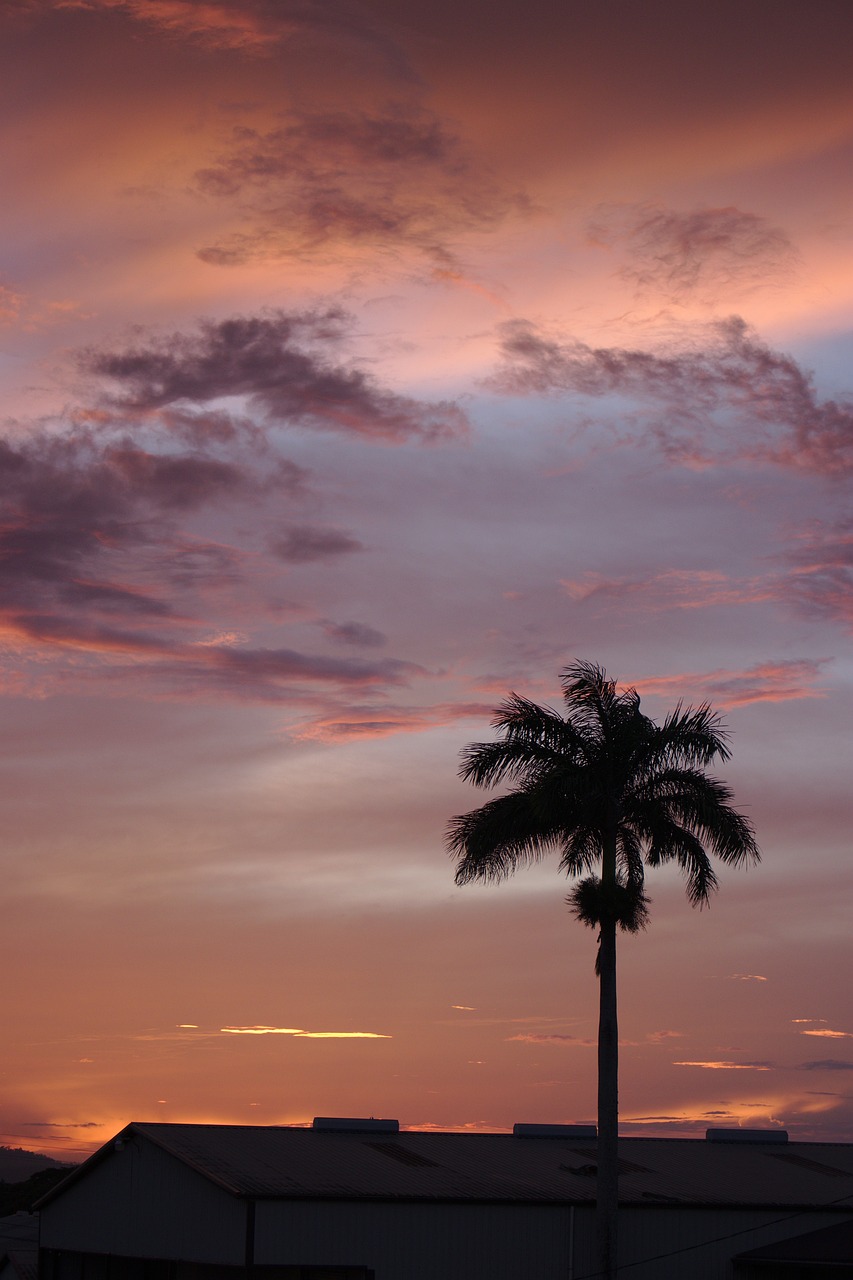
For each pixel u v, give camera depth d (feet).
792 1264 130.93
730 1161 156.97
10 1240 198.49
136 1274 146.41
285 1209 116.16
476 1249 122.21
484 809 130.41
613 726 130.31
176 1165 129.08
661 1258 130.93
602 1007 123.44
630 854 129.08
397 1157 136.05
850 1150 174.50
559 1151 150.71
